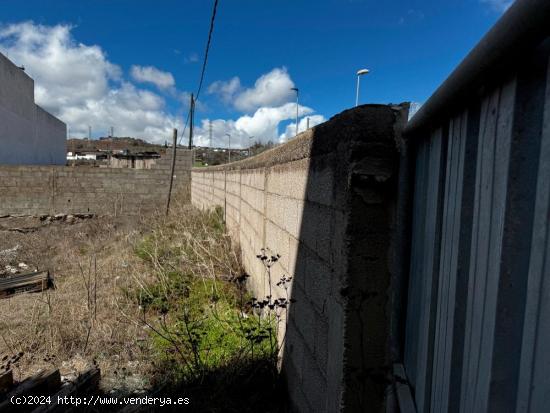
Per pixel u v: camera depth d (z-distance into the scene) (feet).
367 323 3.86
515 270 1.91
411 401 3.40
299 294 6.07
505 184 1.96
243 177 14.49
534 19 1.51
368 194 3.78
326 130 4.69
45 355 9.04
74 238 28.19
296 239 6.38
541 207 1.73
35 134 47.60
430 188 3.17
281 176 7.71
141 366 8.30
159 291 12.10
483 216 2.22
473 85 2.20
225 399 6.53
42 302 12.96
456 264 2.57
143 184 37.42
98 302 12.12
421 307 3.31
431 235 3.10
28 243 26.63
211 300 11.05
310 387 5.29
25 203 34.32
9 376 7.43
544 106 1.73
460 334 2.52
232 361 7.52
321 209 4.91
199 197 33.42
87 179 35.76
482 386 2.17
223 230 19.27
